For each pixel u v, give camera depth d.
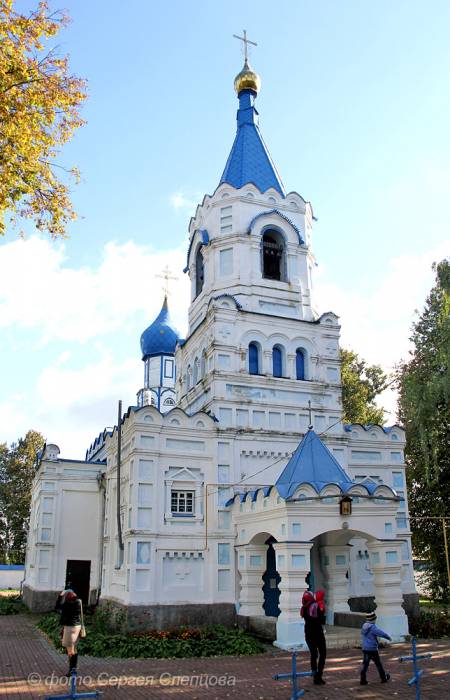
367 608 26.00
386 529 21.56
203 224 32.00
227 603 23.70
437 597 37.88
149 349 52.06
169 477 24.53
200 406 28.38
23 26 14.49
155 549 23.44
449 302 29.91
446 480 37.09
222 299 27.77
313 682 14.57
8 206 15.37
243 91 35.38
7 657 18.94
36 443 67.25
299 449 23.38
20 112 14.57
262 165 32.59
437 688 14.01
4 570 52.03
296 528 20.36
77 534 34.28
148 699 13.31
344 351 49.09
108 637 19.86
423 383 30.92
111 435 29.67
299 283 30.28
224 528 24.64
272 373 27.94
